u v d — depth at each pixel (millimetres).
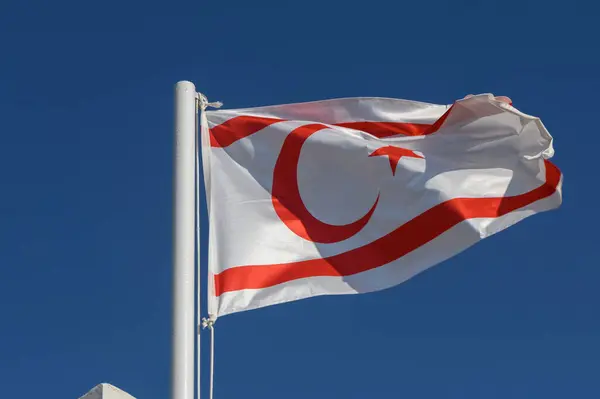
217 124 9094
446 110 9391
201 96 8680
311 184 8906
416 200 8727
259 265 8516
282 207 8812
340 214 8805
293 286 8508
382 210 8773
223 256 8547
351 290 8547
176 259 7590
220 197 8828
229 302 8320
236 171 8930
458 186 8711
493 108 8820
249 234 8641
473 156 8867
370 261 8641
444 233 8609
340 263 8633
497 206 8680
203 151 8891
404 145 9008
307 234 8727
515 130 8836
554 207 8758
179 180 7980
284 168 8945
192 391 7098
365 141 9000
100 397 6793
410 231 8672
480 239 8523
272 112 9273
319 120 9359
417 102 9414
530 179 8766
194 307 7504
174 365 7117
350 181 8898
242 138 9047
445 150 8938
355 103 9398
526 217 8688
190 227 7797
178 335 7246
